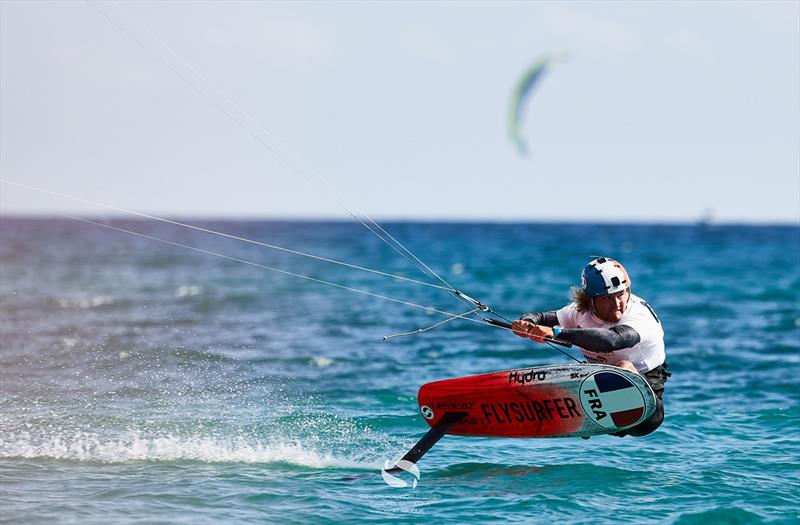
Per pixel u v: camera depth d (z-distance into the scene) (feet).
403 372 176.04
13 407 130.21
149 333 230.68
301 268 584.40
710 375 176.86
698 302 342.03
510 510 84.48
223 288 387.55
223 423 123.03
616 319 97.45
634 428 98.48
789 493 90.48
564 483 94.73
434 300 340.59
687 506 85.87
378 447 113.09
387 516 81.87
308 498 86.99
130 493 86.99
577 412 99.35
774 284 435.53
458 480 96.22
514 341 224.12
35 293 345.72
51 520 78.07
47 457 101.50
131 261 596.29
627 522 80.94
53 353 191.21
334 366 182.70
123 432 114.73
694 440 117.19
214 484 91.35
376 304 325.62
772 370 182.91
